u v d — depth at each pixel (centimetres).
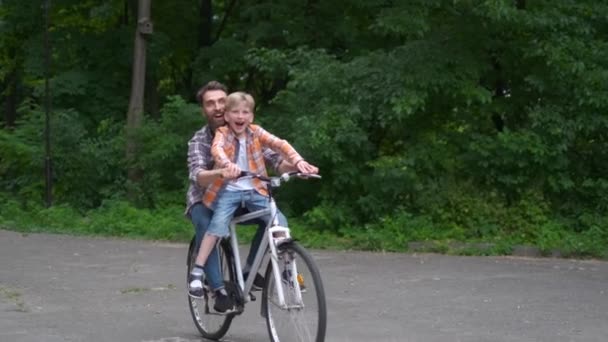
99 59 2662
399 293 1203
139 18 2472
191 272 884
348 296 1178
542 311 1078
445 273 1402
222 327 894
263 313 821
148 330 963
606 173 1953
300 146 1909
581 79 1847
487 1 1809
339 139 1883
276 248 800
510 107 1969
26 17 2720
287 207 2036
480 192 1895
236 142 838
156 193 2309
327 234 1877
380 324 992
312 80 1983
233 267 867
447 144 1939
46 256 1582
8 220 2150
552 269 1470
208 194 845
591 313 1070
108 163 2402
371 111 1939
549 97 1916
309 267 763
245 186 840
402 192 1894
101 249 1691
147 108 2738
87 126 2609
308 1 2488
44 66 2662
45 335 934
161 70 2939
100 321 1013
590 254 1689
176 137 2322
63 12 2827
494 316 1045
